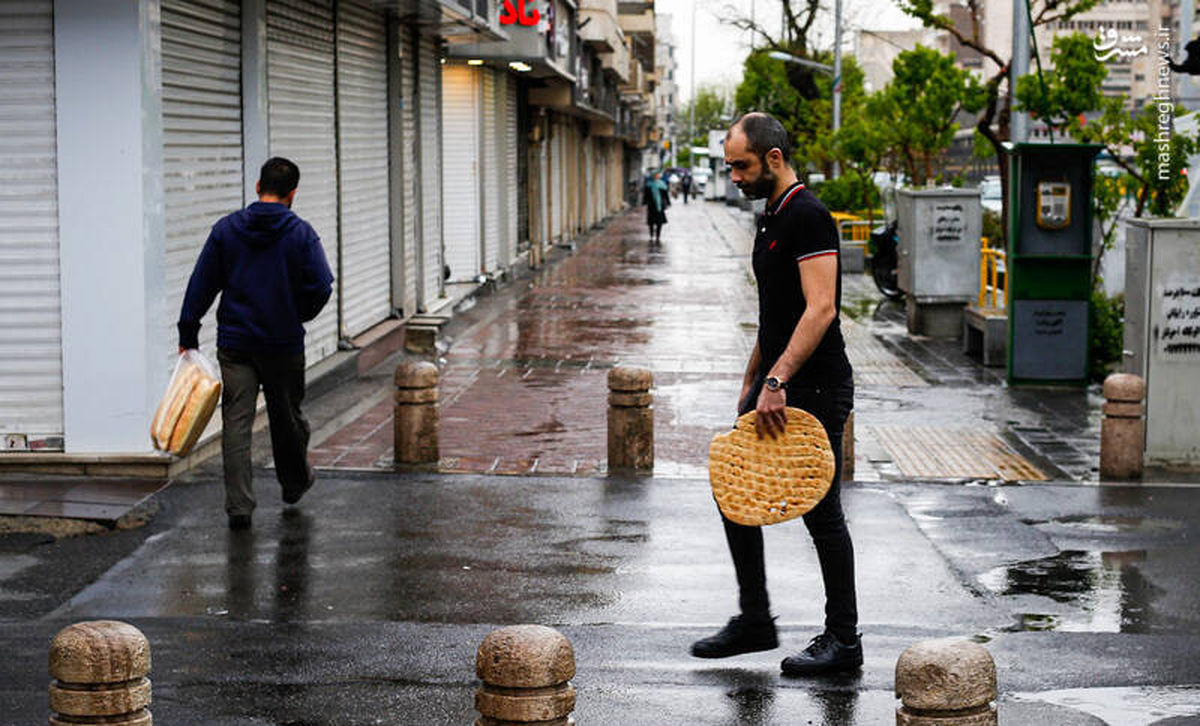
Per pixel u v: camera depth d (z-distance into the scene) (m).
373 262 16.42
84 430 9.46
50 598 6.96
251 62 11.60
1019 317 14.55
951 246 18.81
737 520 5.48
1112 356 15.19
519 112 30.08
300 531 8.32
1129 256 10.83
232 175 11.44
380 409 12.83
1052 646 6.20
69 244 9.32
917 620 6.75
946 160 38.31
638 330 19.47
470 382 14.62
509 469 10.23
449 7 15.95
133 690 4.12
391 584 7.27
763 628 5.89
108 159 9.27
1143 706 5.30
